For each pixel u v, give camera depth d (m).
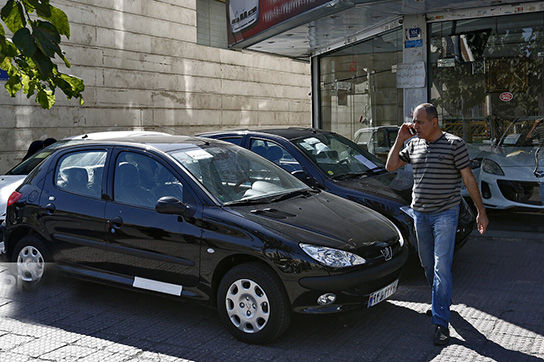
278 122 22.92
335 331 4.75
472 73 10.18
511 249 7.32
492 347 4.39
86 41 15.52
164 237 4.93
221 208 4.80
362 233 4.77
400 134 4.86
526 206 8.80
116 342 4.63
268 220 4.67
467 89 10.24
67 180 5.75
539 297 5.52
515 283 5.97
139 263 5.11
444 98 10.45
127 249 5.16
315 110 14.36
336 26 10.70
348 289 4.41
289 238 4.45
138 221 5.09
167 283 4.96
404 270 6.12
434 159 4.60
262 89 22.00
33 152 9.42
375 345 4.46
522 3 9.54
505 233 8.04
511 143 9.56
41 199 5.80
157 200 5.11
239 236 4.57
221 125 20.17
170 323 5.04
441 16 10.17
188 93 18.81
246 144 7.30
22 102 14.16
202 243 4.73
